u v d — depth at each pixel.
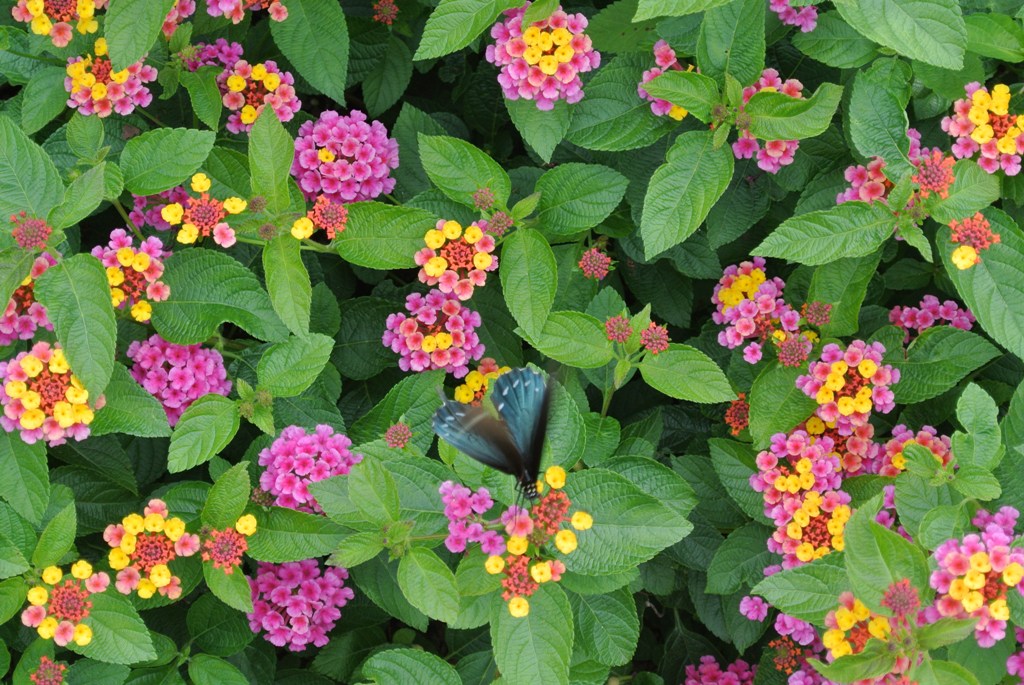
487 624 0.85
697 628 0.90
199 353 0.80
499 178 0.80
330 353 0.81
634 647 0.78
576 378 0.81
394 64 0.90
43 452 0.76
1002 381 0.85
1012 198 0.81
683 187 0.78
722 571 0.82
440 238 0.79
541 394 0.67
